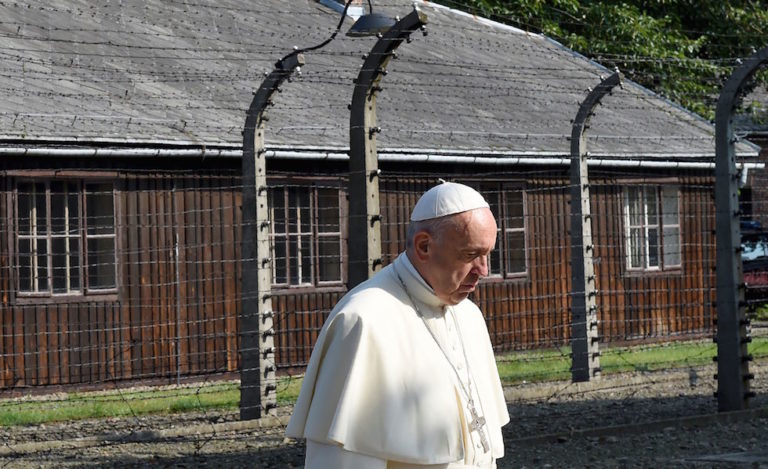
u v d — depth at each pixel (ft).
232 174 62.59
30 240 57.00
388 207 67.72
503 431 41.78
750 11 134.41
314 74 73.51
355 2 88.43
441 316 15.96
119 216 58.80
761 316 94.17
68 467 35.32
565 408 47.26
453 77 82.53
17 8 66.69
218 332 62.13
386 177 67.56
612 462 35.78
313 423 15.01
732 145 44.91
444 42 90.17
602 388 52.60
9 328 55.72
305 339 65.57
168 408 48.85
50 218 57.26
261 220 42.27
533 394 50.49
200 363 61.52
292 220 65.57
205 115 62.80
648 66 119.14
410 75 79.97
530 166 74.49
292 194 65.36
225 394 53.26
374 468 14.82
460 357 15.94
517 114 79.36
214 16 77.87
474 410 15.75
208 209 61.57
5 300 55.62
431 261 15.61
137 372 59.41
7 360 55.52
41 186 57.06
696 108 120.06
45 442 38.40
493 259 73.67
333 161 66.49
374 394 14.98
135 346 59.41
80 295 57.98
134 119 59.26
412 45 86.48
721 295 44.91
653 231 83.20
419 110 74.28
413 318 15.55
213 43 73.15
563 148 75.10
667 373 57.72
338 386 14.98
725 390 44.68
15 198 55.62
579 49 117.08
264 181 42.42
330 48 79.25
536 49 96.43
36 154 55.01
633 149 79.20
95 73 63.05
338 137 65.36
